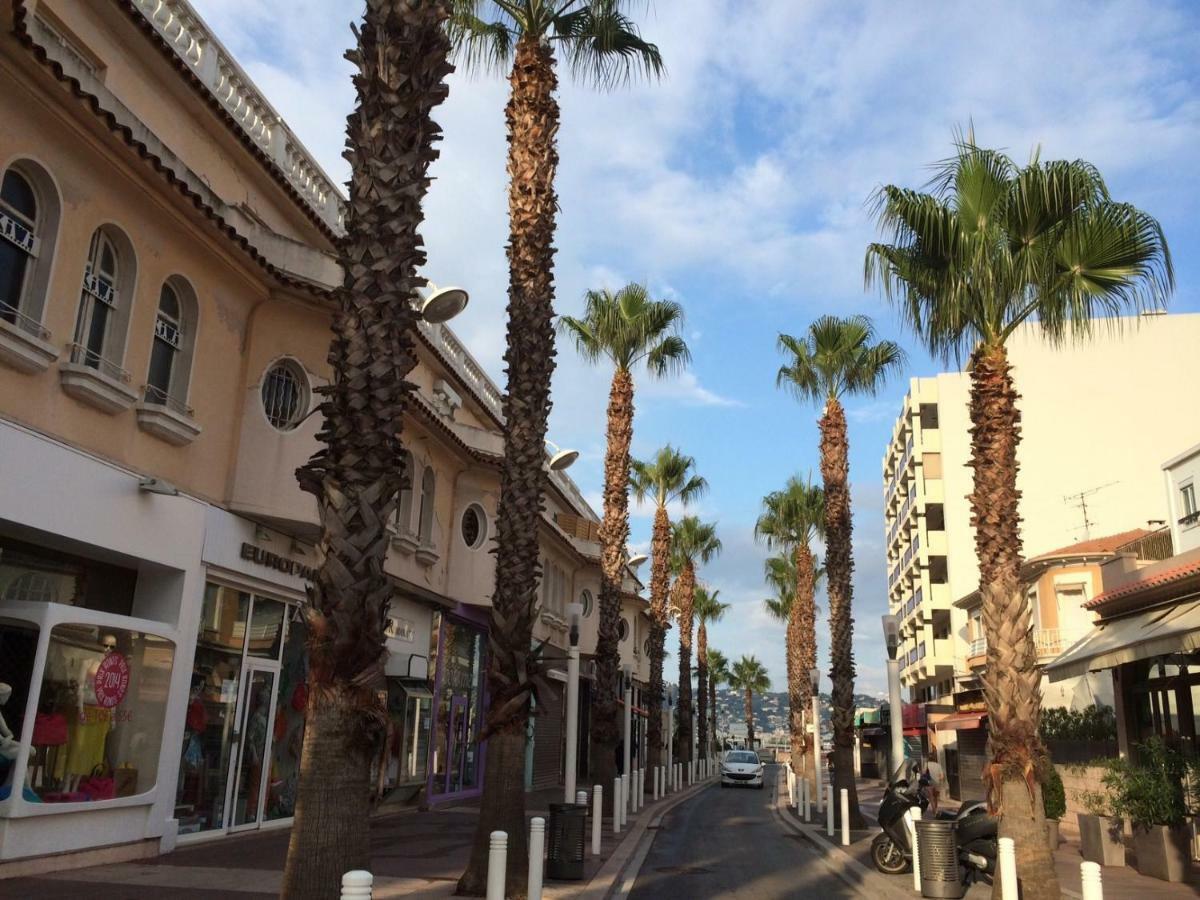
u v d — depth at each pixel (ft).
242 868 35.60
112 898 28.07
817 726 75.87
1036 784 32.60
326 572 19.06
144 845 37.93
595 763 68.33
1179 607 48.34
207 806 43.86
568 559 112.37
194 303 42.32
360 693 18.74
